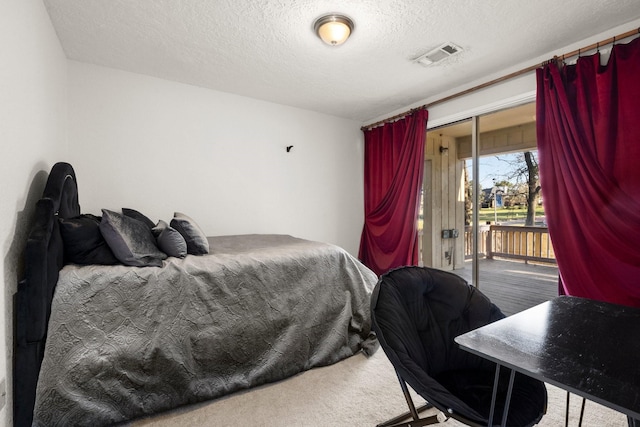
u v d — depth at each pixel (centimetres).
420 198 377
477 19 216
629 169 208
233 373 184
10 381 137
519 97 286
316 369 208
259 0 197
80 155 284
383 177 426
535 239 380
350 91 352
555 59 249
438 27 226
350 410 166
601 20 217
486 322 139
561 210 244
